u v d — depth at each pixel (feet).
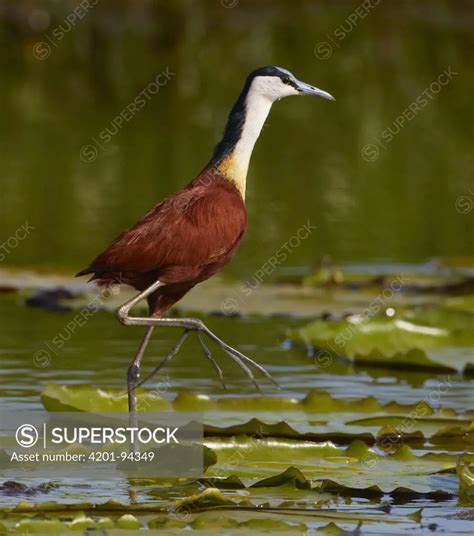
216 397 37.81
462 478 28.86
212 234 34.09
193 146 83.87
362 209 71.36
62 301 51.13
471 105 101.24
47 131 87.92
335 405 35.40
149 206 69.05
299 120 96.12
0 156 80.48
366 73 108.37
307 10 127.75
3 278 53.98
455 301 49.37
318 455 31.32
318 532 26.20
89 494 28.76
